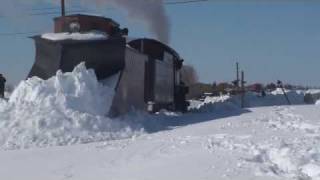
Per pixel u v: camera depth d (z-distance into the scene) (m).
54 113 20.52
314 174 11.19
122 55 25.02
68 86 22.36
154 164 13.52
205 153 13.99
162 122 24.45
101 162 14.44
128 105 25.86
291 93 48.88
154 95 30.30
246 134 17.66
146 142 17.55
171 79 35.16
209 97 54.22
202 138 16.94
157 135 19.81
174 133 19.97
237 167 12.15
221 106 35.47
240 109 31.98
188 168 12.51
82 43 25.06
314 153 12.53
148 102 29.56
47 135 19.38
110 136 20.05
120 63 25.00
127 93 25.81
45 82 22.56
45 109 20.75
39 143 18.72
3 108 20.94
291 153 12.62
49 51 25.42
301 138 15.62
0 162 15.14
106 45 25.08
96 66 24.95
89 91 22.44
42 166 14.30
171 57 35.25
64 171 13.50
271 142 14.87
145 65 29.70
